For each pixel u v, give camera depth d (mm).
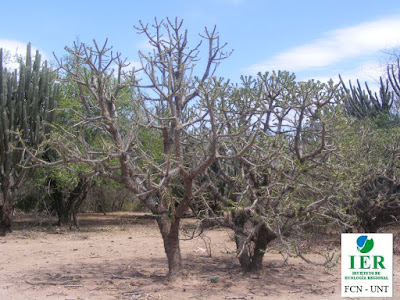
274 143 5672
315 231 9133
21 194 16266
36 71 12438
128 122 7531
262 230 6270
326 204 5754
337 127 5754
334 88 5777
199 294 5457
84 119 5730
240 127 5672
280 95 6488
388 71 18500
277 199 5492
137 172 6305
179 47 6230
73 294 5574
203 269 7086
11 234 12312
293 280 6352
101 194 20469
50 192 14188
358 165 6340
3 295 5566
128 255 8961
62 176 12484
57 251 9516
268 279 6332
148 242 11273
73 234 12906
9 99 11844
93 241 11523
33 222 16047
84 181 13977
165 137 6254
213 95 5395
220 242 10750
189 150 7641
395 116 14695
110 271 7094
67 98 13680
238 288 5789
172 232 6039
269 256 8508
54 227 14688
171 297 5332
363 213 9305
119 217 19734
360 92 16047
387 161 8992
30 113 12227
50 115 12328
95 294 5555
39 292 5703
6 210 12289
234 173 9117
